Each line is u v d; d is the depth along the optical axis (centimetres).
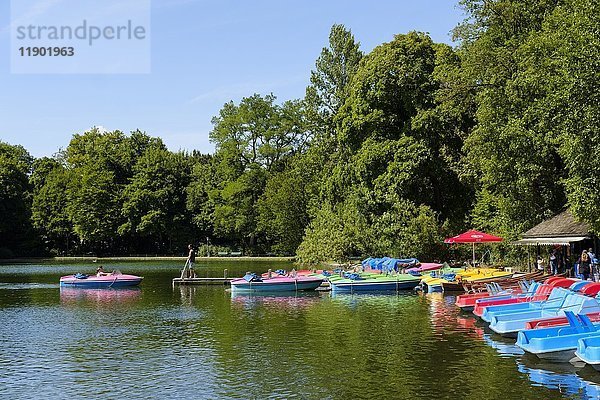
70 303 3553
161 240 9925
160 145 10719
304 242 6347
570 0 3309
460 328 2402
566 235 3562
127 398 1534
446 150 5228
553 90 3053
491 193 4797
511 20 4109
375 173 5400
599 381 1593
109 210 9444
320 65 7312
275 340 2253
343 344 2145
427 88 5381
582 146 2744
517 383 1588
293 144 9019
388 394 1527
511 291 2811
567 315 1850
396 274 4134
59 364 1911
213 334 2409
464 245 5134
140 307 3325
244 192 8844
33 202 9612
